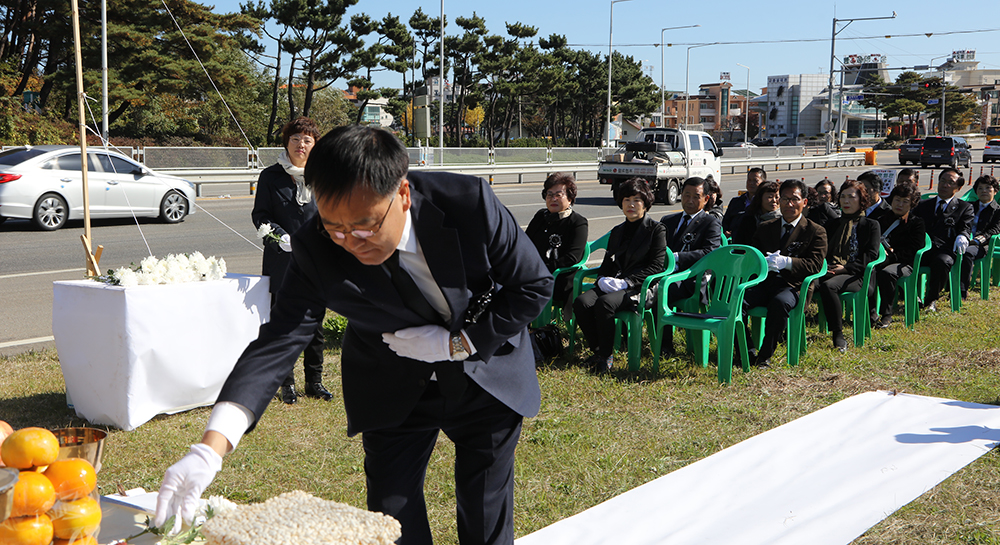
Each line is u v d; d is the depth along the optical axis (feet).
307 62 144.15
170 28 103.24
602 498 11.92
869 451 13.61
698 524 10.96
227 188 77.05
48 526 4.99
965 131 346.13
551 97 187.42
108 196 43.73
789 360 19.49
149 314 13.78
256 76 179.01
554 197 20.58
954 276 25.89
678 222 21.95
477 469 7.17
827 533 10.60
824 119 372.79
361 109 150.71
